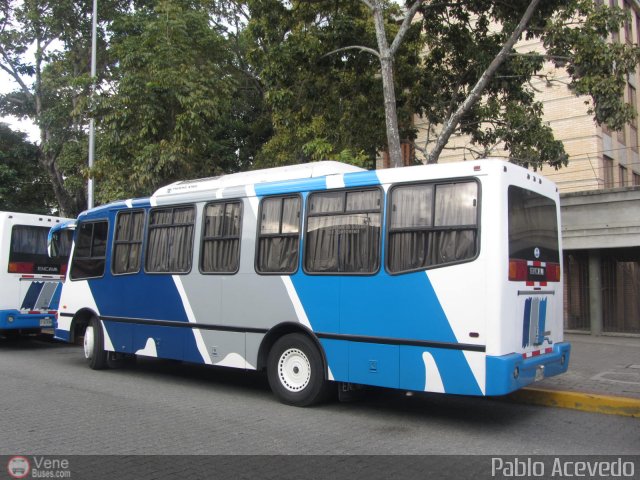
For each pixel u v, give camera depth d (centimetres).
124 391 813
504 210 596
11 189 2338
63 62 2122
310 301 708
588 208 1415
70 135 2136
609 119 973
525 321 617
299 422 648
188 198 860
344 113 1330
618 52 978
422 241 630
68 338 1020
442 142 1070
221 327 793
